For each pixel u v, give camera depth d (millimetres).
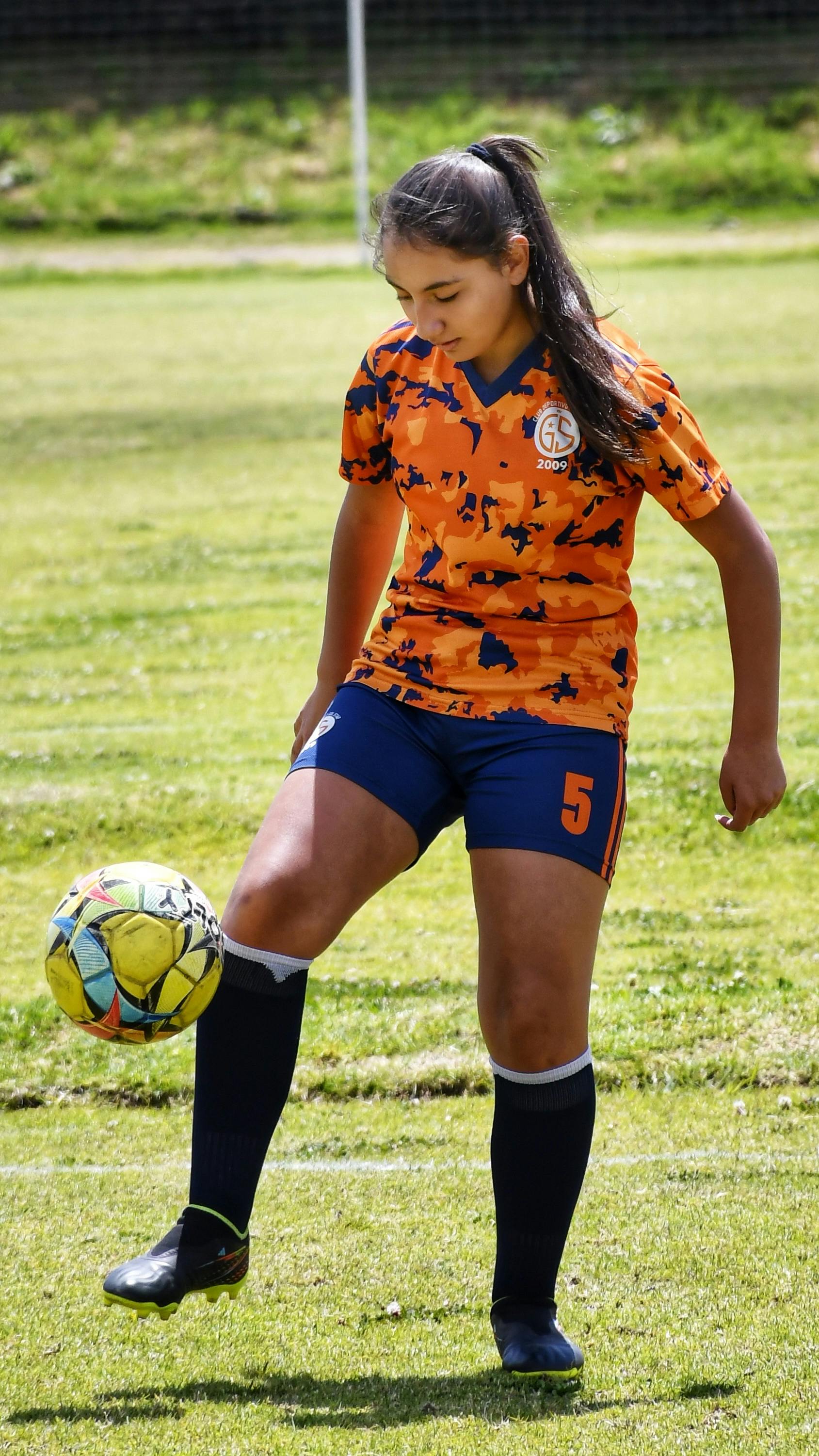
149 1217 12117
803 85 132125
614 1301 10500
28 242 119688
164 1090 14703
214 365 70125
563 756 9227
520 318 9234
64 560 39750
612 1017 15594
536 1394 9336
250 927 9258
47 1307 10695
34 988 17234
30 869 21391
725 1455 8586
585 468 9172
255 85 138125
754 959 17266
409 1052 15172
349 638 10984
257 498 45906
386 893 20078
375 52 140125
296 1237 11680
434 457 9406
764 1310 10344
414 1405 9266
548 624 9414
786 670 28578
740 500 9688
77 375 69062
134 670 30656
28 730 27109
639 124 129000
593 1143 13195
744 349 66500
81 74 140500
